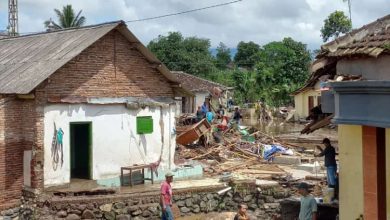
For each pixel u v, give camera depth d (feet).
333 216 39.42
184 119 104.27
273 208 63.16
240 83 211.41
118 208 56.49
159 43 231.09
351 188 26.25
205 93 174.70
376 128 23.86
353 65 28.37
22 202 58.49
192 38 238.89
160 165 69.31
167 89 70.33
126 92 65.57
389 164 23.67
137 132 66.95
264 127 158.51
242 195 63.62
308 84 33.88
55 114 58.85
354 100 23.29
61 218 55.06
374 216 24.14
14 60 65.82
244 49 306.55
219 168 76.28
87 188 58.90
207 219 59.47
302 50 217.97
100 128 63.26
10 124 57.62
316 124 33.27
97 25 65.26
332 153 43.37
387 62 26.09
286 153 87.97
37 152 57.26
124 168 63.46
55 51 62.39
